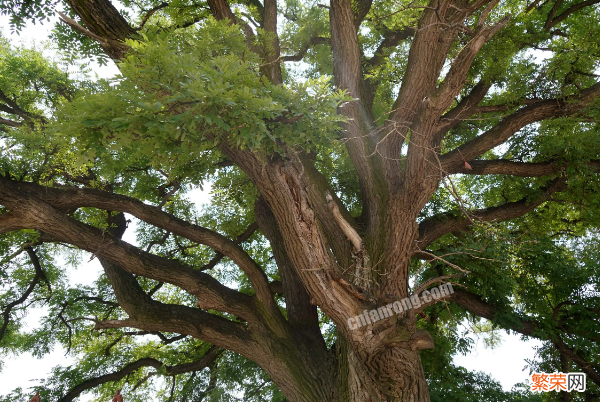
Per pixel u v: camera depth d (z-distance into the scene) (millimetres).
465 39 8352
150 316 7230
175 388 12203
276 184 5488
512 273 9086
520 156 9375
